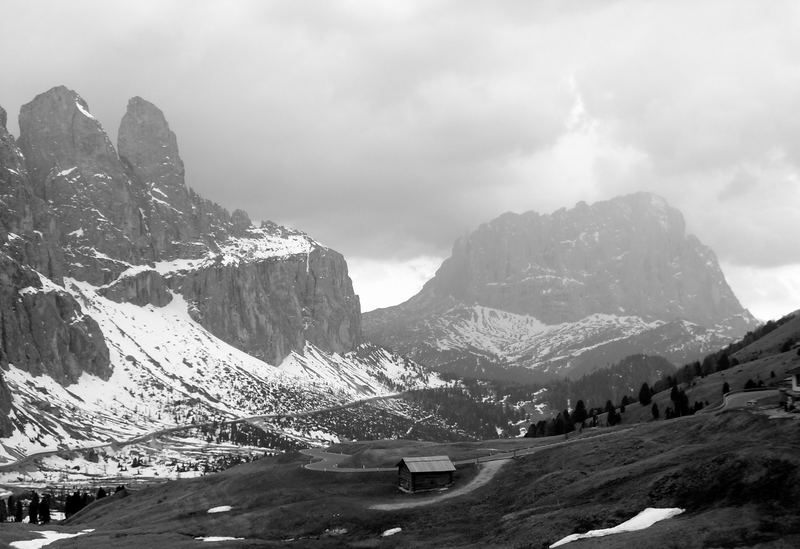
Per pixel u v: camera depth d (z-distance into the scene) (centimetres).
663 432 13475
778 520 8044
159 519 15125
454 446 19088
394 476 15450
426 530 11694
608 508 9912
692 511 9000
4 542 13488
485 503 12594
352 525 12625
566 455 13738
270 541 12194
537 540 9694
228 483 16475
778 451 9450
